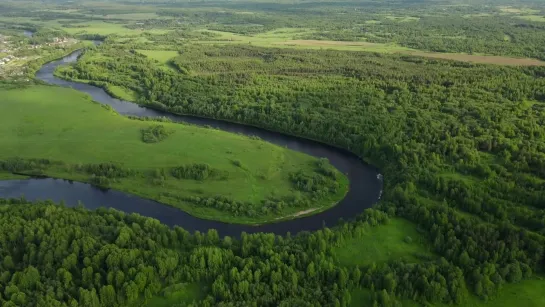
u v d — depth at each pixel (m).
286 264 123.31
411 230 146.50
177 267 123.56
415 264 125.44
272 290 116.50
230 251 127.75
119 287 115.62
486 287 118.38
